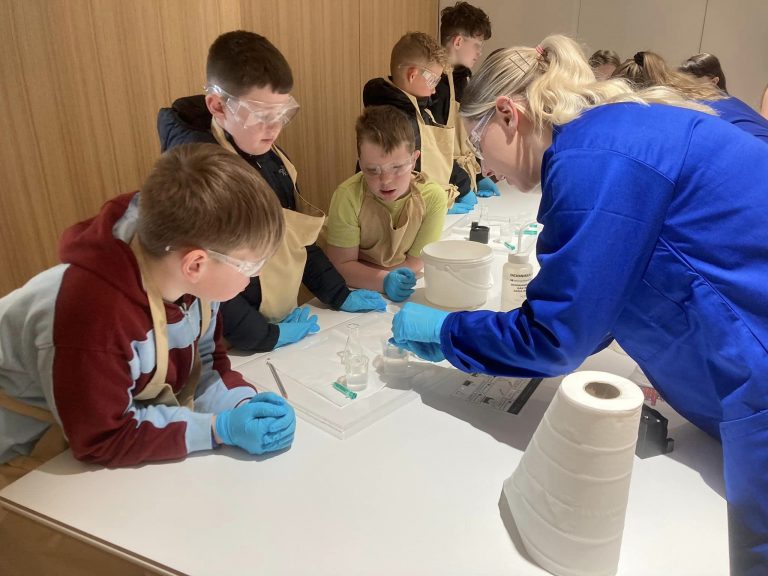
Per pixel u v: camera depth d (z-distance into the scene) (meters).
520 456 0.98
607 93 0.96
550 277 0.89
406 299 1.64
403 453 0.98
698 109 0.98
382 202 1.74
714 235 0.84
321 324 1.50
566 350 0.92
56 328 0.86
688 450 1.00
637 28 3.74
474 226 2.06
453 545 0.80
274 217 0.88
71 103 1.85
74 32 1.82
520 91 1.02
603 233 0.84
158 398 1.03
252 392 1.11
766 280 0.83
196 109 1.54
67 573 0.88
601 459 0.70
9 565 0.91
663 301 0.90
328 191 3.23
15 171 1.75
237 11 2.38
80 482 0.92
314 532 0.82
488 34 3.12
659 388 1.05
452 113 2.91
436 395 1.15
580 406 0.70
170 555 0.78
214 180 0.83
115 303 0.87
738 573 0.84
